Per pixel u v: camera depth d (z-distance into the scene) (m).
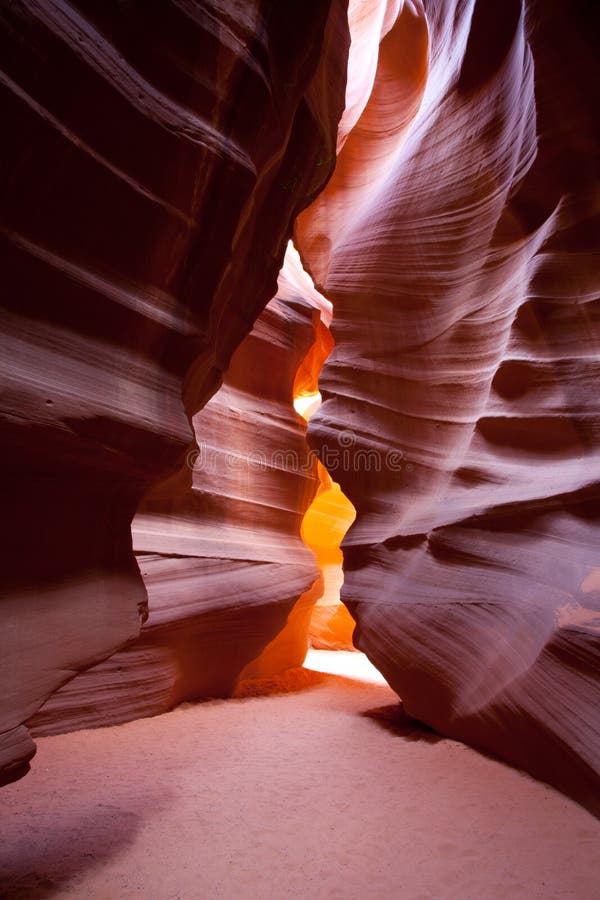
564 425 5.70
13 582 2.71
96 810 4.40
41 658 2.77
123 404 3.15
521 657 5.15
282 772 5.43
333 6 6.02
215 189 3.66
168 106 3.35
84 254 3.03
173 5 3.35
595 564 4.85
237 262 4.78
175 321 3.58
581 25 5.25
